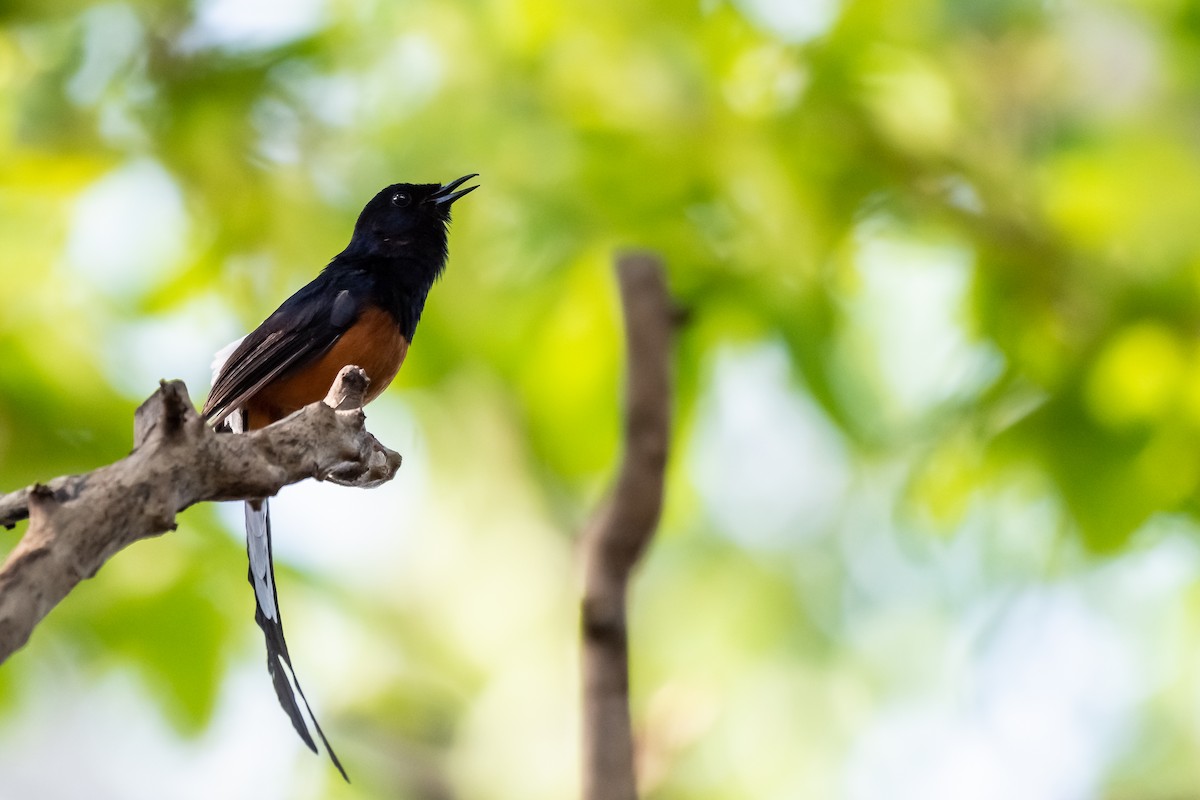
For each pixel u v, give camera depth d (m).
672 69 12.23
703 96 12.08
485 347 12.12
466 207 12.21
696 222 11.95
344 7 12.84
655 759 9.16
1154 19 12.30
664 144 11.94
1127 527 11.02
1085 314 11.49
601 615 7.08
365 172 12.83
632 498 7.34
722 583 15.47
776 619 15.29
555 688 16.62
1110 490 11.08
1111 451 11.11
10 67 12.38
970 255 12.01
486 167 12.38
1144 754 14.62
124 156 12.33
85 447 11.65
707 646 15.37
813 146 11.74
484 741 16.56
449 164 12.48
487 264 12.09
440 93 12.77
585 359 11.87
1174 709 14.37
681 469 12.18
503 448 16.06
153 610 11.34
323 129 12.83
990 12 12.41
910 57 12.27
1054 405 11.28
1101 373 11.19
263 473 5.21
